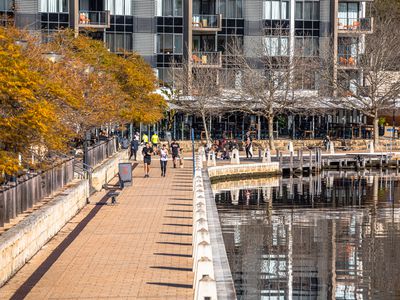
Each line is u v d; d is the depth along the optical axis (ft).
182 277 96.27
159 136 330.13
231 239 166.20
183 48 344.49
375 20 392.68
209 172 247.70
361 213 202.18
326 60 338.95
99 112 181.68
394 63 345.92
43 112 101.96
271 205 214.90
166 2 343.67
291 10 352.90
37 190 127.13
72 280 95.09
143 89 266.98
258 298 120.26
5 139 102.58
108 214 147.33
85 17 329.72
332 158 300.40
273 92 313.53
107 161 213.66
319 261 144.77
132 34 341.62
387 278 132.87
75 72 177.06
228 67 345.72
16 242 98.94
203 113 312.50
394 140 332.39
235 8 351.67
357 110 340.39
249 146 292.20
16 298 86.94
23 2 321.93
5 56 100.22
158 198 171.53
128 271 99.55
